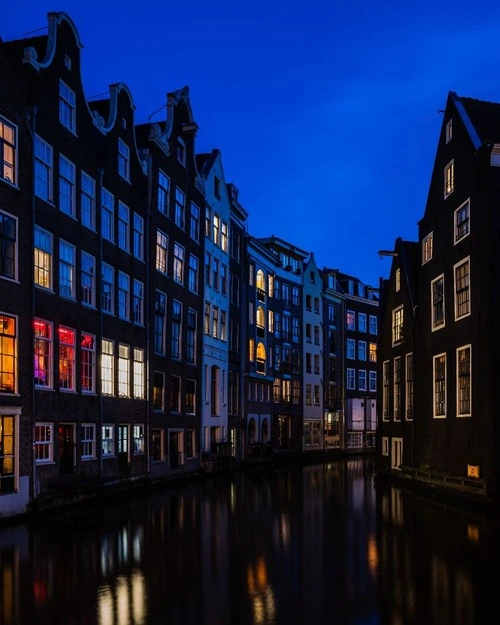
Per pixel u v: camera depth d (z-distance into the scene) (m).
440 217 33.09
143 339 33.44
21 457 21.64
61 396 25.03
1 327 21.36
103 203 29.72
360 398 78.44
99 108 32.84
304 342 69.12
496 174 27.61
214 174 46.12
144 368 33.47
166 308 36.75
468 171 29.67
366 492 30.34
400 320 40.41
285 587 12.16
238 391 52.22
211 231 45.50
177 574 13.12
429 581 12.63
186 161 40.19
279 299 63.72
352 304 78.81
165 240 36.84
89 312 27.61
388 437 41.62
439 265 33.00
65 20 26.36
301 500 26.77
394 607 10.87
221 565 13.92
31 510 21.73
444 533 18.22
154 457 35.22
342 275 80.88
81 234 27.19
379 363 44.50
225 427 47.69
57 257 25.09
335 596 11.53
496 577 12.95
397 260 41.41
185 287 39.69
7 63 21.94
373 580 12.70
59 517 21.41
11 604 10.95
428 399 33.66
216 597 11.42
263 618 10.26
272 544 16.42
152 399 34.22
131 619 10.16
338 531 18.52
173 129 38.28
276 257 62.50
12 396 21.42
